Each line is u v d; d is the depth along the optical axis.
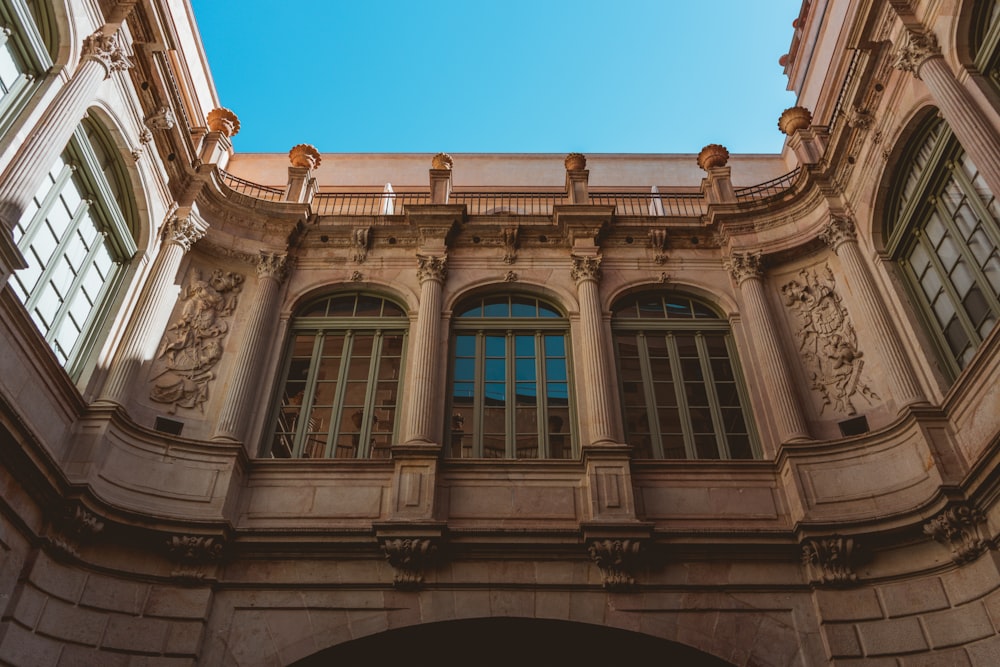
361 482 11.80
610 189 19.88
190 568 10.58
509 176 20.31
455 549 10.96
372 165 20.64
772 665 10.18
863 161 13.67
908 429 11.23
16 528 9.43
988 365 10.04
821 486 11.46
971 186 11.25
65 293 11.62
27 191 9.95
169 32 13.09
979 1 10.70
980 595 9.68
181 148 14.28
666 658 10.75
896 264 13.11
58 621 9.66
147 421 12.26
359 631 10.40
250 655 10.18
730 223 15.39
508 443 12.83
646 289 15.02
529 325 14.39
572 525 11.39
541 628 10.70
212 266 14.76
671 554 11.01
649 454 12.69
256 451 12.41
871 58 12.78
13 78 10.45
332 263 15.34
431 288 14.53
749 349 13.88
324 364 13.94
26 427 9.28
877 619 10.26
